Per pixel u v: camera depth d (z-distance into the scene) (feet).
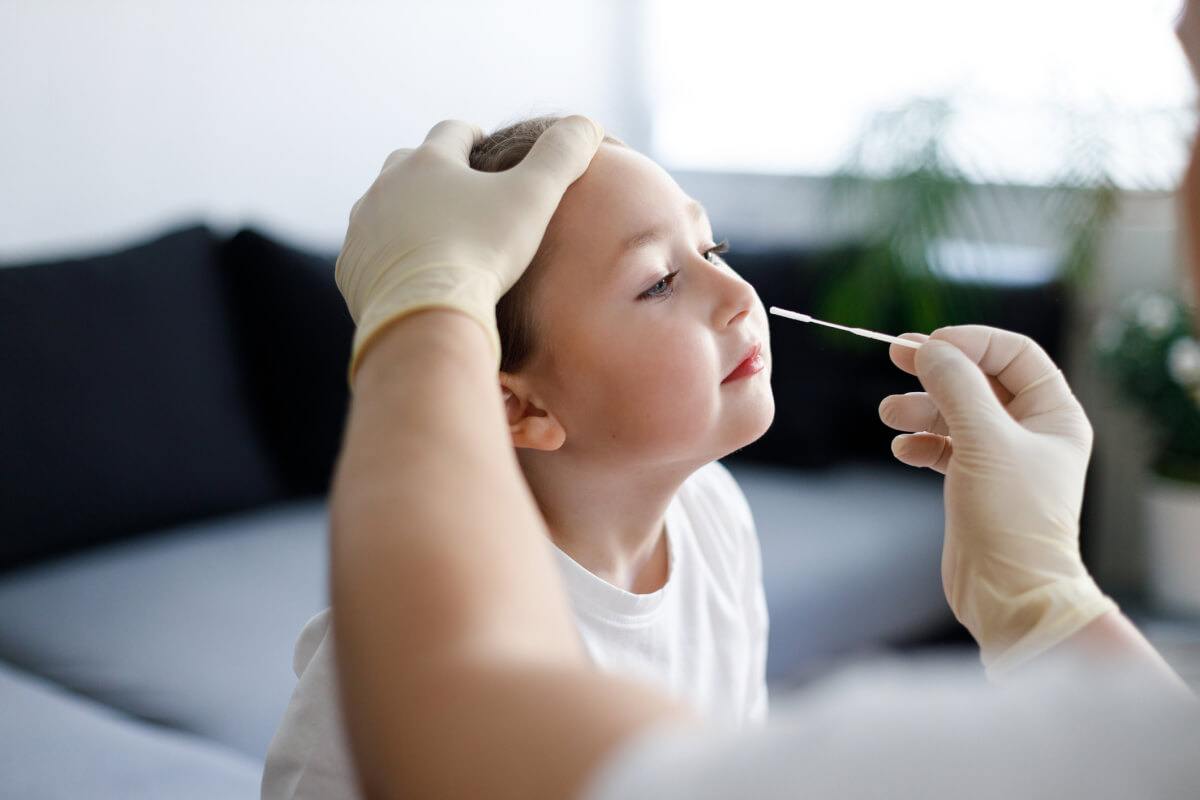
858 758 0.94
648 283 2.61
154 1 7.88
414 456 1.37
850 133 10.06
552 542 2.82
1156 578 8.00
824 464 7.85
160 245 7.14
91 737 4.17
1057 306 7.74
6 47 7.29
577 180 2.67
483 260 2.05
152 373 6.72
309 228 8.90
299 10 8.63
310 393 7.34
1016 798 0.93
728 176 10.91
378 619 1.20
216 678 4.93
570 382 2.65
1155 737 0.97
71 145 7.62
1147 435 8.42
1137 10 8.12
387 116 9.27
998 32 8.93
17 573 6.13
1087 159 7.72
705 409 2.61
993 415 2.22
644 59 11.41
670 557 3.03
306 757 2.38
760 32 10.66
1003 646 2.03
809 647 6.05
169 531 6.72
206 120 8.23
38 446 6.21
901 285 7.82
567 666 1.11
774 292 8.13
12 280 6.41
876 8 9.79
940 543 7.16
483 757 1.04
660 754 0.96
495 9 9.91
